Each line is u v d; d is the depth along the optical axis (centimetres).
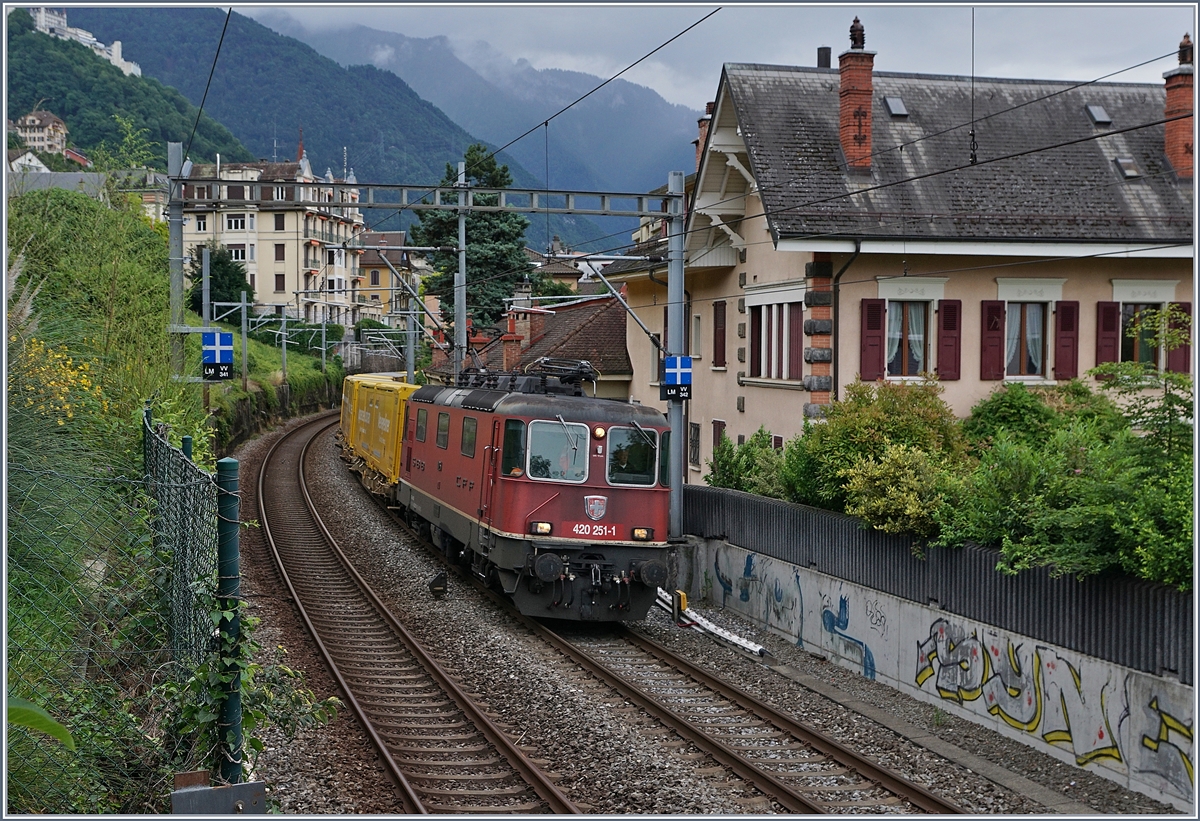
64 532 762
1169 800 906
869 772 953
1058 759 1040
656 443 1652
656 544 1631
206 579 641
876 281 2053
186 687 650
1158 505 952
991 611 1146
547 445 1611
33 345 1070
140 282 2041
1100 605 994
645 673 1337
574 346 3272
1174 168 2236
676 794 888
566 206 1866
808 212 2016
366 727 1037
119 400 1691
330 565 2044
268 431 5269
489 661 1370
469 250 4962
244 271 7062
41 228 1889
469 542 1791
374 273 10594
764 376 2305
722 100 2255
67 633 709
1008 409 1997
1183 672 896
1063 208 2131
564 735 1061
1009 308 2133
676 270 1909
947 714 1198
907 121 2272
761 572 1650
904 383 1669
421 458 2283
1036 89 2414
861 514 1327
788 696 1249
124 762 685
